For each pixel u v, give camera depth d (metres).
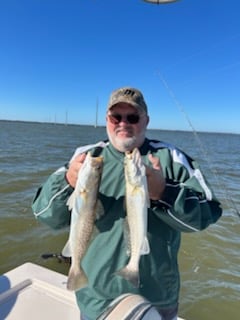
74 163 0.98
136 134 1.04
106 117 1.10
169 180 0.96
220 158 13.73
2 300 1.38
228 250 3.35
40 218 1.05
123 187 1.03
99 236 1.03
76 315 1.32
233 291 2.55
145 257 0.99
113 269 1.01
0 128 37.44
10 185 5.84
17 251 3.17
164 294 1.03
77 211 0.93
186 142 23.69
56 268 2.82
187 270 2.89
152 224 1.00
